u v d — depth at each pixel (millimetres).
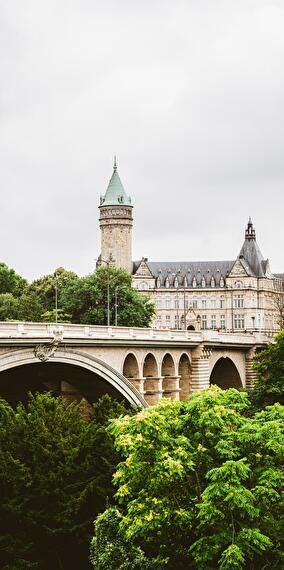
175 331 92000
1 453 55688
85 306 146750
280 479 36844
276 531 37438
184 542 39688
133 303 147375
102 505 57594
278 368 89250
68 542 57312
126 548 44406
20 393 81500
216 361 104500
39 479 56344
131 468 38156
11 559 53938
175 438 38719
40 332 65438
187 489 39312
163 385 92500
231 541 35594
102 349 75875
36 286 168875
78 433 61188
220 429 38562
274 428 37375
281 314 195625
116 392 79062
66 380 79062
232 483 35281
